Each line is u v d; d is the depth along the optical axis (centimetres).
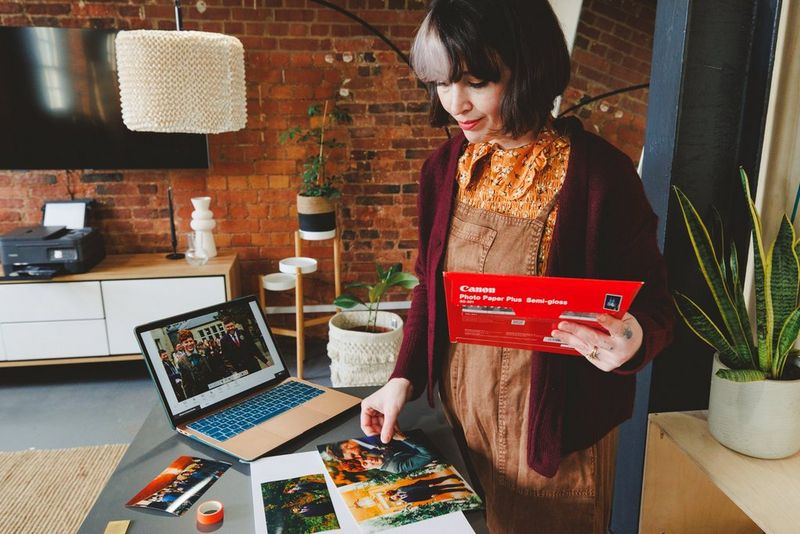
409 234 390
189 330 120
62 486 249
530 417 105
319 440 109
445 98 93
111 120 344
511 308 89
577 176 99
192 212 369
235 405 120
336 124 369
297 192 377
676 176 156
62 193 360
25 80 334
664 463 164
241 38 352
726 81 152
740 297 140
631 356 88
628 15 279
